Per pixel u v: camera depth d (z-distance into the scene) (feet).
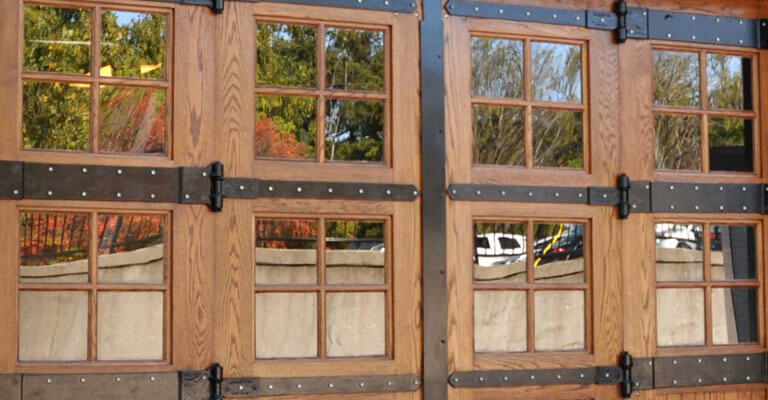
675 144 16.06
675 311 15.83
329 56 14.42
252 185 13.83
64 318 13.03
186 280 13.48
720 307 16.11
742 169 16.42
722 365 15.94
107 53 13.46
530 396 14.92
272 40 14.19
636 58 15.88
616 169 15.60
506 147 15.11
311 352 14.02
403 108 14.61
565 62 15.56
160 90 13.64
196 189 13.58
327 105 14.35
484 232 14.93
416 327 14.43
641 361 15.49
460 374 14.56
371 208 14.34
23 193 12.92
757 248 16.37
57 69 13.25
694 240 16.05
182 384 13.35
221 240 13.67
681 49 16.19
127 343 13.25
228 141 13.80
